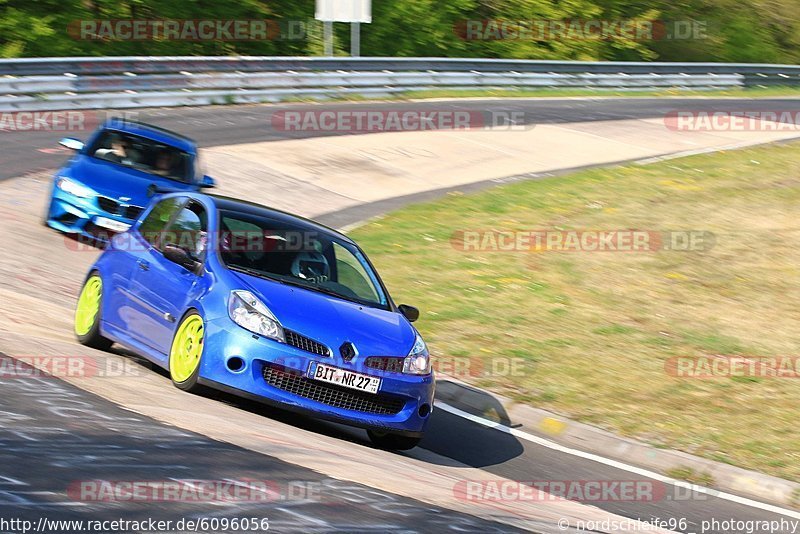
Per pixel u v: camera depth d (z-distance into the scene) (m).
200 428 21.17
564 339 44.88
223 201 31.42
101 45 144.50
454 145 95.25
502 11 181.50
